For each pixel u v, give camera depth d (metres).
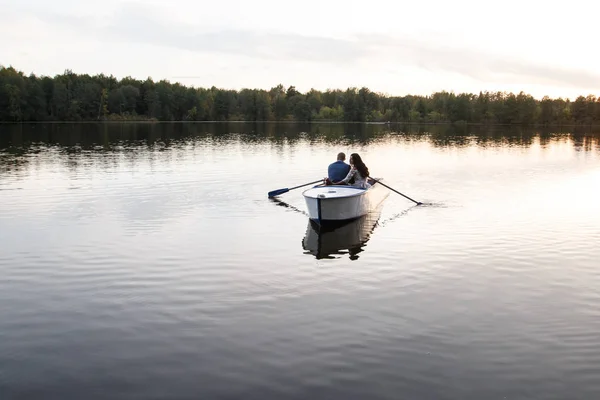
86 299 6.72
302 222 11.47
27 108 87.00
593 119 98.81
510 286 7.29
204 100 109.19
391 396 4.49
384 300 6.73
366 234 10.41
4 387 4.60
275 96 126.19
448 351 5.32
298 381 4.73
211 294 6.92
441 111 115.12
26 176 17.86
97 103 96.19
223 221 11.41
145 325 5.93
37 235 9.89
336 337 5.62
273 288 7.17
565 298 6.83
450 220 11.69
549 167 22.94
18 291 7.00
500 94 116.25
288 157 26.84
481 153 31.47
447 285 7.32
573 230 10.57
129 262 8.28
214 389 4.60
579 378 4.81
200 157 26.05
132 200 13.70
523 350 5.35
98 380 4.74
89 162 22.75
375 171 21.59
